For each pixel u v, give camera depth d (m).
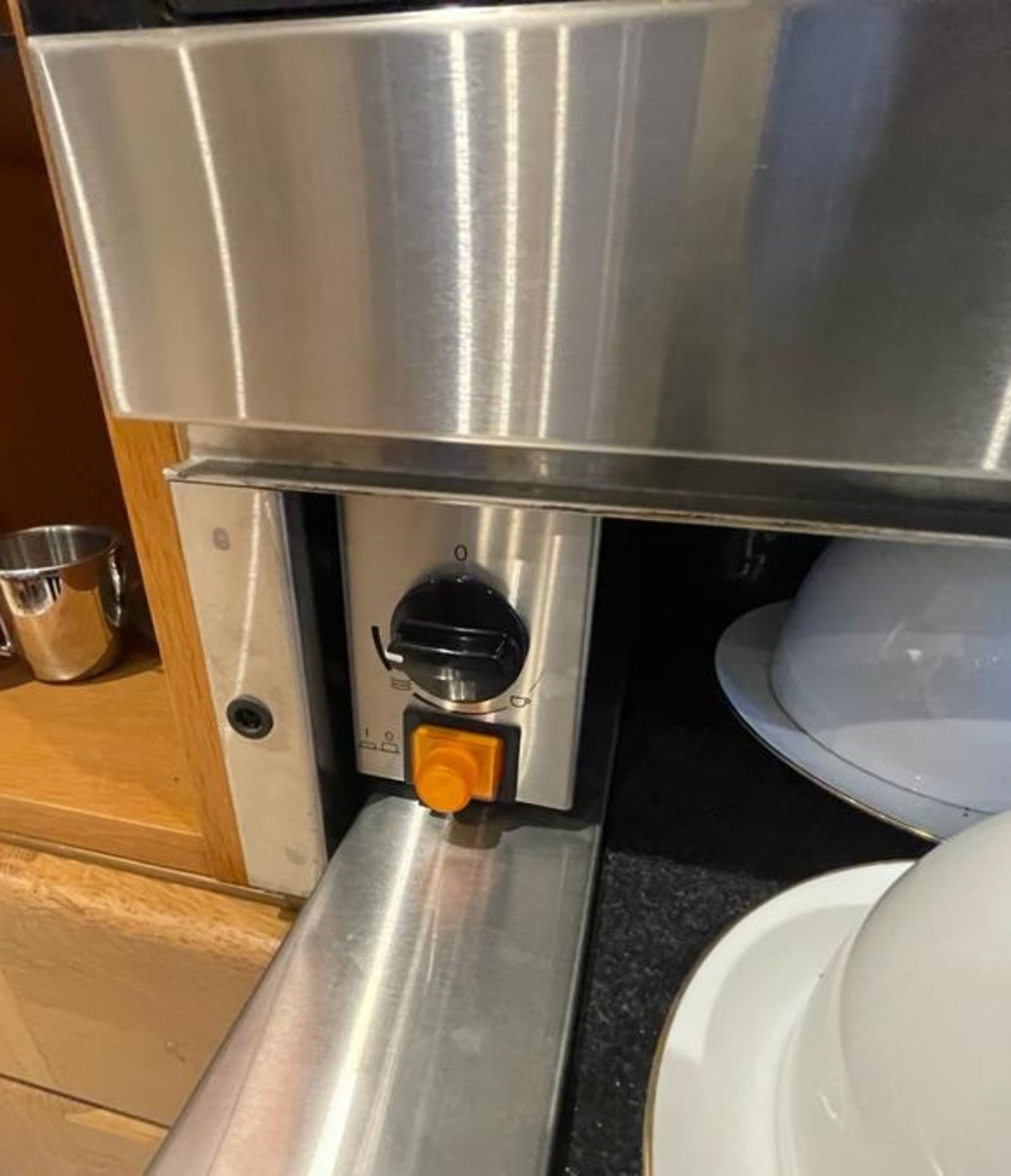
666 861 0.39
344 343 0.24
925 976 0.21
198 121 0.22
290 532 0.31
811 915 0.32
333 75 0.20
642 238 0.20
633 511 0.26
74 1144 0.54
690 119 0.19
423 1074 0.29
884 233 0.19
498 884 0.36
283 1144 0.27
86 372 0.63
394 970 0.32
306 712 0.35
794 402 0.22
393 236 0.22
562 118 0.20
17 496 0.67
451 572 0.33
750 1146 0.25
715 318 0.21
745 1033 0.28
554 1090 0.28
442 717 0.36
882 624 0.38
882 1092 0.21
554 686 0.34
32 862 0.45
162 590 0.34
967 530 0.24
